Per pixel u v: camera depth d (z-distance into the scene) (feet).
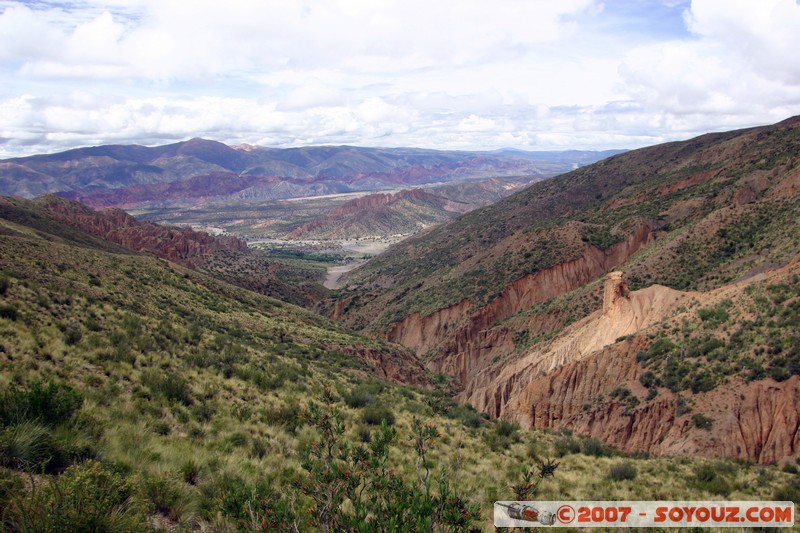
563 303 273.33
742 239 242.78
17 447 33.27
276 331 167.84
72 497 26.09
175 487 35.09
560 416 159.02
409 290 421.18
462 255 541.34
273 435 59.77
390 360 193.57
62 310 87.66
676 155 546.67
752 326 135.74
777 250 195.93
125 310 108.58
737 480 71.31
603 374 157.38
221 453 49.16
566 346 203.21
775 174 306.55
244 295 250.37
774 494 62.85
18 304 79.41
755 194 303.27
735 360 129.49
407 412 88.63
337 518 28.02
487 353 287.48
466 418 91.40
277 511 28.09
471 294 332.39
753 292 148.15
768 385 117.50
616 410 141.79
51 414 41.83
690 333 149.28
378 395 102.94
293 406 72.84
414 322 344.28
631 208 376.07
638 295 192.03
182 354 89.71
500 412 204.33
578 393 158.81
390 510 26.99
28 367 58.54
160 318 118.01
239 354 103.14
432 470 54.85
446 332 321.73
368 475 31.45
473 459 64.44
